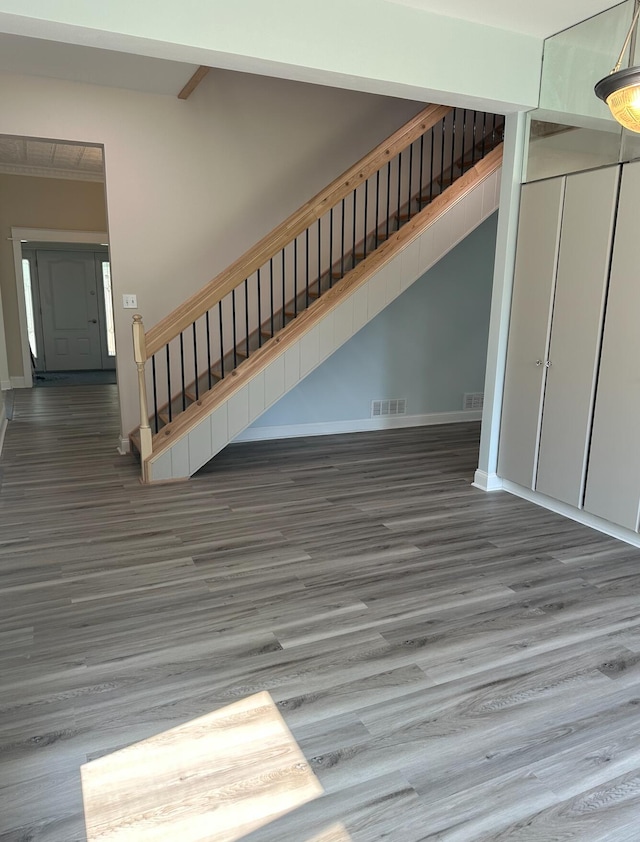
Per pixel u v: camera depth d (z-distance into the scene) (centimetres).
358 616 257
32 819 157
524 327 383
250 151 505
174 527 352
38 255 1020
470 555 317
